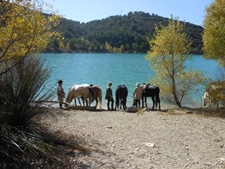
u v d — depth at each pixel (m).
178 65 14.09
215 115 10.85
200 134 7.34
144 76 36.50
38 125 5.57
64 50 191.75
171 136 6.97
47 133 5.23
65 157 4.32
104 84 26.61
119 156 4.92
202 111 12.32
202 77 13.98
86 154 4.74
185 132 7.52
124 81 30.00
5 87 4.48
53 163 3.96
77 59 92.31
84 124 7.77
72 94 12.02
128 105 15.45
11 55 5.00
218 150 5.87
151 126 8.21
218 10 11.64
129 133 7.04
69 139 5.46
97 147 5.34
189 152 5.63
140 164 4.57
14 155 3.87
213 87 12.70
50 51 175.88
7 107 4.35
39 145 4.31
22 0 5.06
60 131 6.10
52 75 33.97
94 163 4.31
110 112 11.30
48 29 6.59
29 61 4.93
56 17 6.55
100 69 48.91
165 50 13.98
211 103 13.30
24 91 4.58
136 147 5.70
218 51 11.70
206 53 12.67
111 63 71.12
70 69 46.38
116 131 7.18
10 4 4.81
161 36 14.08
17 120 4.55
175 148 5.87
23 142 4.04
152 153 5.34
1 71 4.59
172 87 14.45
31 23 5.69
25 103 4.64
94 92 12.30
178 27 13.99
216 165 4.79
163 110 12.87
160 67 14.52
